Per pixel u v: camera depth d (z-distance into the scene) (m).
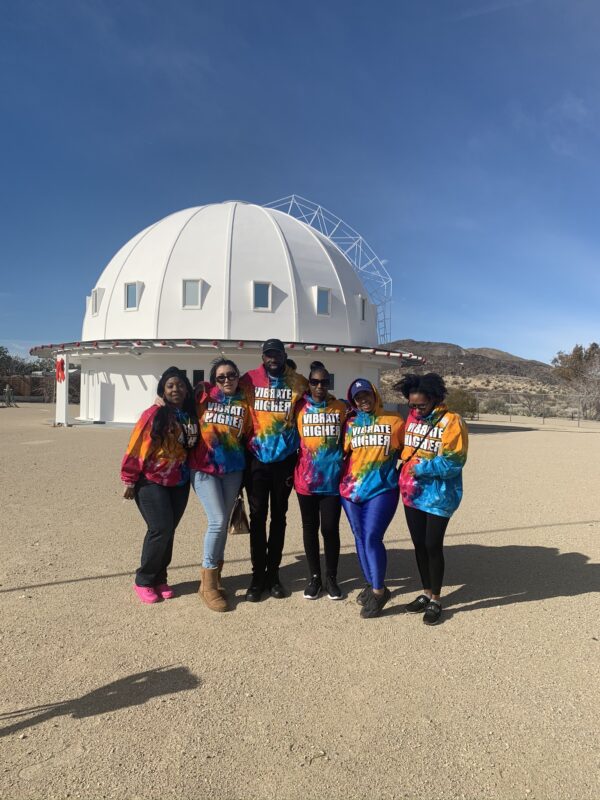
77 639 3.66
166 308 21.72
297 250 23.36
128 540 5.88
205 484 4.30
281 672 3.27
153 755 2.50
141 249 23.56
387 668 3.34
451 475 3.99
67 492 8.39
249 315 21.62
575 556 5.56
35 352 26.58
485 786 2.33
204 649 3.56
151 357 21.41
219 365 4.31
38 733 2.65
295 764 2.45
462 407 31.77
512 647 3.62
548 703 2.97
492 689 3.11
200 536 6.17
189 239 22.69
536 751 2.57
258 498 4.39
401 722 2.78
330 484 4.33
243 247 22.41
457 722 2.79
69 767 2.41
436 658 3.47
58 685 3.09
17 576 4.80
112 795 2.25
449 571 5.12
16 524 6.50
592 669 3.34
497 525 6.82
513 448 16.38
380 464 4.19
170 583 4.75
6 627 3.82
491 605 4.33
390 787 2.32
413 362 25.53
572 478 10.55
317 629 3.89
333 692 3.06
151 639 3.68
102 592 4.49
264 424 4.38
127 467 4.21
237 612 4.18
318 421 4.32
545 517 7.24
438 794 2.28
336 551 4.46
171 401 4.28
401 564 5.39
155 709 2.87
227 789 2.29
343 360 22.69
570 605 4.32
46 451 13.58
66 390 21.48
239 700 2.96
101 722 2.75
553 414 41.28
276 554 4.52
